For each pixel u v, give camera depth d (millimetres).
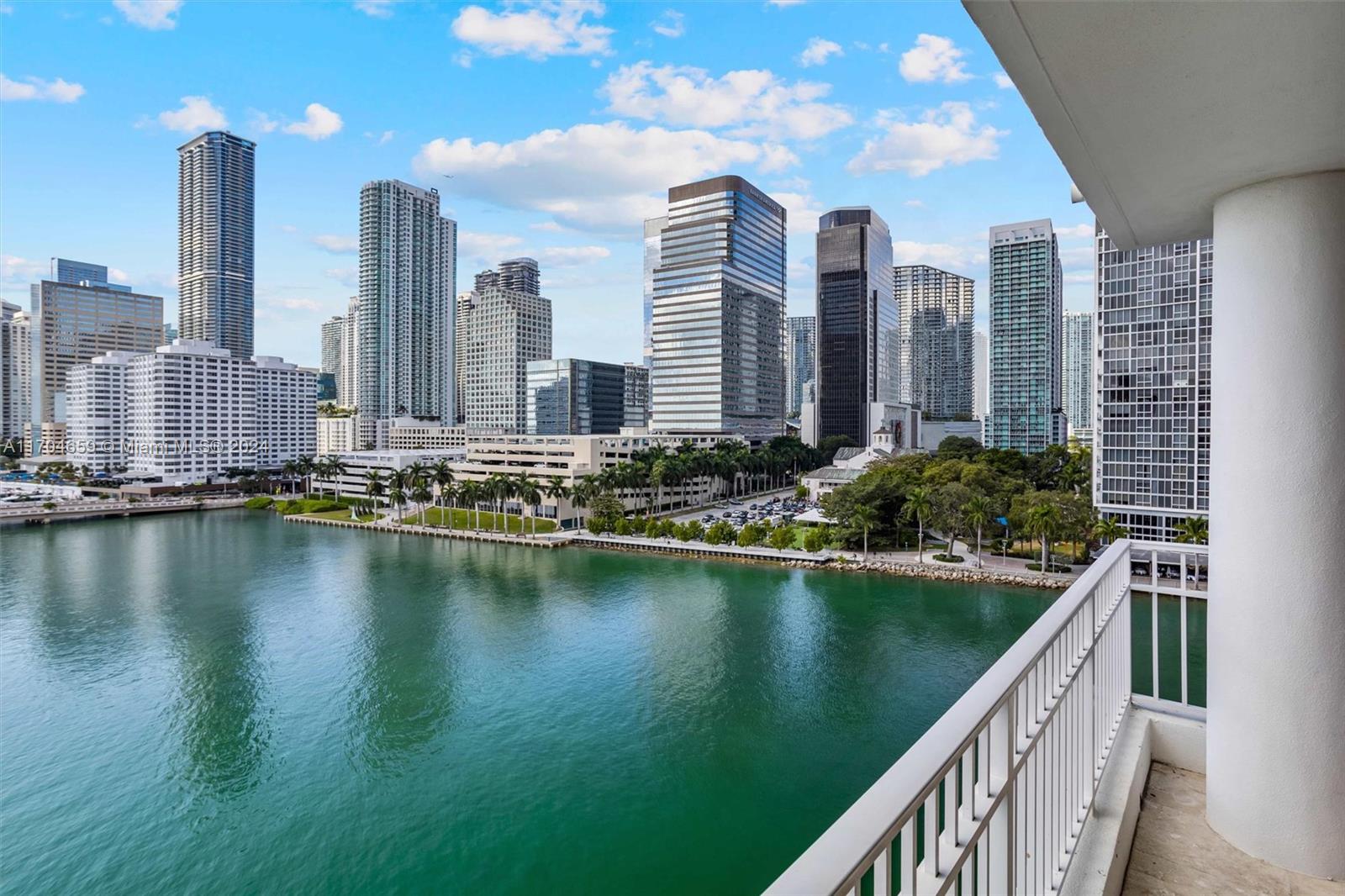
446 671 37875
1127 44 2365
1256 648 3982
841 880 1323
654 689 34938
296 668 38500
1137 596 42031
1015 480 70688
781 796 25703
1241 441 3982
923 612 46688
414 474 90938
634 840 23375
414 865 22422
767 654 39281
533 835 23719
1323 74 2533
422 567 64000
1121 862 4078
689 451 100938
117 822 24844
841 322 160000
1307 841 3863
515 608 49625
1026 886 2984
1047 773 3504
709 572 59844
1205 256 51875
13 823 24875
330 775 27656
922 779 1788
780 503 102938
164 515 104500
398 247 199875
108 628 45750
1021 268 130750
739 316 141875
